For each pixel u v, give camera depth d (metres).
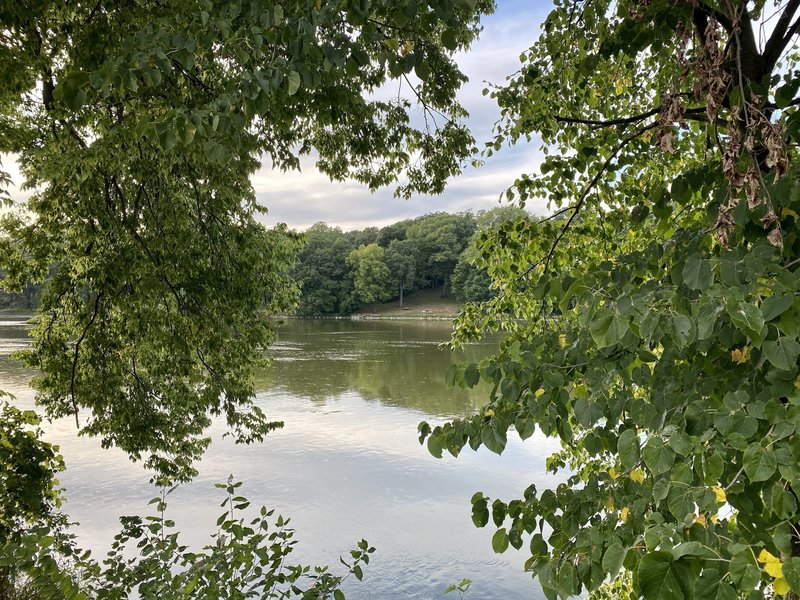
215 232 7.12
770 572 1.06
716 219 1.66
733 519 1.65
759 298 1.29
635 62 3.58
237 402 7.86
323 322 66.31
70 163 4.64
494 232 4.02
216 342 6.89
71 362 6.93
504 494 10.16
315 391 19.50
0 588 3.81
